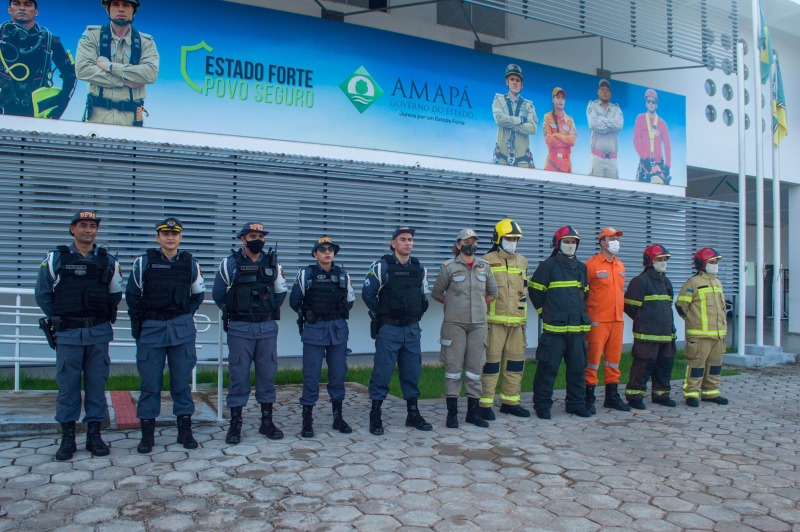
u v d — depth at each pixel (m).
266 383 5.81
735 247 14.26
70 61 8.62
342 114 10.41
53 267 4.97
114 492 4.39
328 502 4.32
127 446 5.43
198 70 9.38
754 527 4.08
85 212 5.05
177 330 5.30
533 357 11.58
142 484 4.55
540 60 12.43
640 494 4.62
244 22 9.69
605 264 7.42
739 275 12.05
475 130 11.62
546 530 3.95
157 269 5.26
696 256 8.02
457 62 11.47
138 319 5.27
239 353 5.61
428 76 11.19
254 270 5.66
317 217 9.69
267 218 9.32
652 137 13.80
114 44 8.86
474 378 6.48
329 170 9.74
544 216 11.83
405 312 6.09
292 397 7.74
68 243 8.20
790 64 16.69
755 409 7.66
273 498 4.37
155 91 9.12
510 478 4.90
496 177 11.17
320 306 5.90
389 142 10.80
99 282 5.07
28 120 8.42
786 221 24.61
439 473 4.97
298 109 10.07
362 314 10.61
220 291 5.70
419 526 3.97
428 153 11.16
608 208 12.57
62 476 4.67
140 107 9.03
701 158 14.84
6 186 7.88
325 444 5.68
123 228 8.44
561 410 7.38
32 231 8.03
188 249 8.81
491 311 6.81
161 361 5.31
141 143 8.43
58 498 4.27
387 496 4.46
